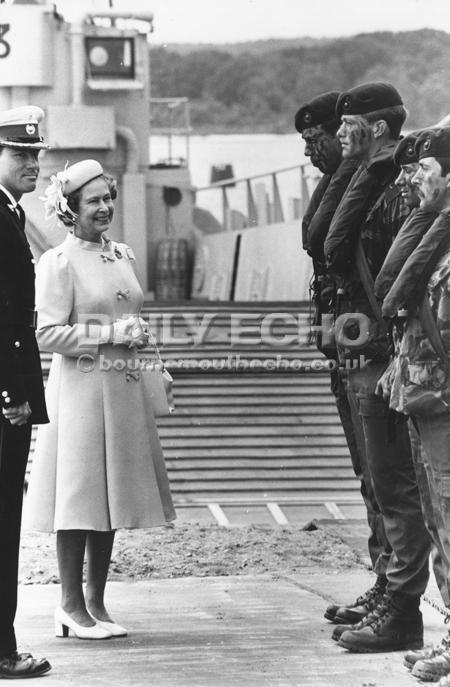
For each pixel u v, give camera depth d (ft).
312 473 154.61
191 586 86.94
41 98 304.91
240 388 179.11
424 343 57.11
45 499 71.77
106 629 71.26
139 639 70.85
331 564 95.76
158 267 344.49
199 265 343.67
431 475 58.54
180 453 159.74
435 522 59.77
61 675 62.80
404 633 66.23
